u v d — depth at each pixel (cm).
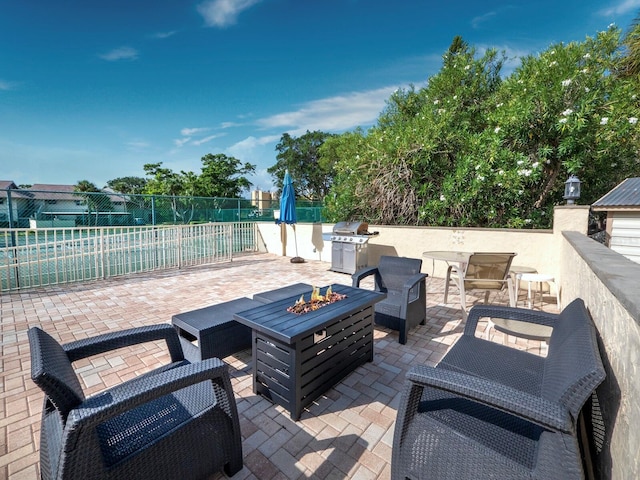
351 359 278
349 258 708
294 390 221
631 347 112
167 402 169
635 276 140
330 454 193
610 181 671
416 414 150
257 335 245
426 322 409
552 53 641
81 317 429
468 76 847
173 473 149
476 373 192
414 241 700
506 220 657
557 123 582
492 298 522
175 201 1059
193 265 807
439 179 739
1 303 486
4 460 188
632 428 105
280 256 958
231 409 171
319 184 3491
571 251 357
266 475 178
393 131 848
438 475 141
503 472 125
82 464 121
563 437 113
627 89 598
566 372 135
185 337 304
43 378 123
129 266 702
